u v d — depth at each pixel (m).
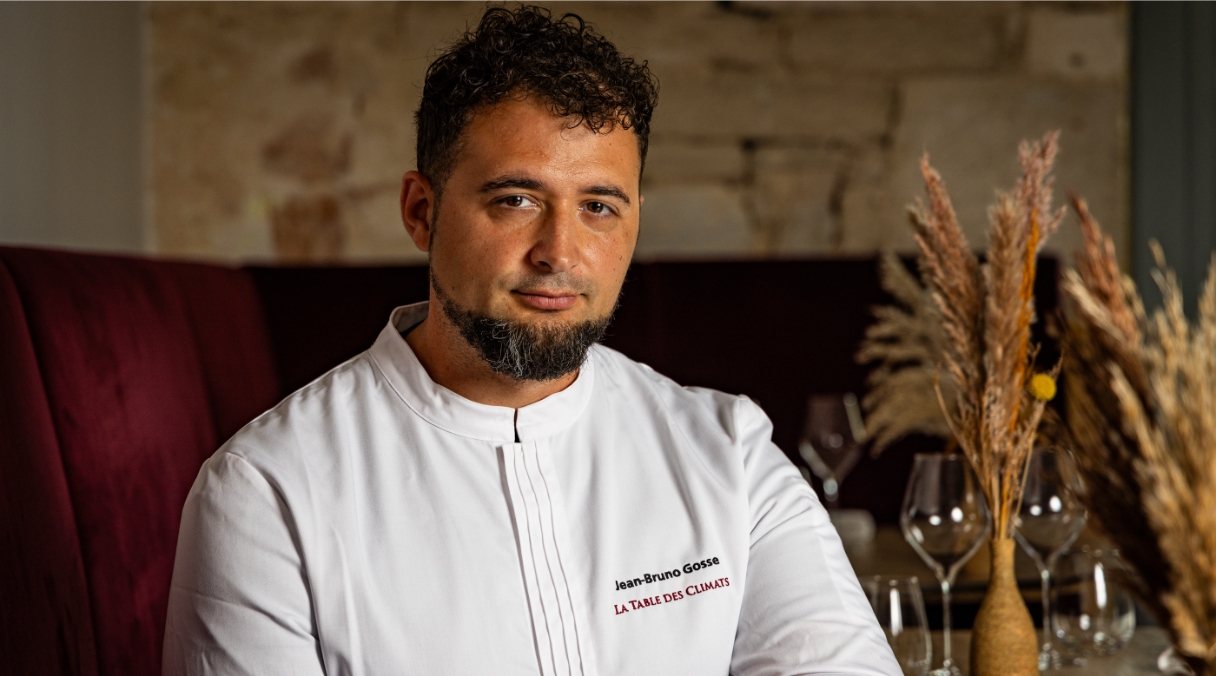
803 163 3.19
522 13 1.02
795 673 1.03
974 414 1.18
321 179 3.14
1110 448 0.76
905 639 1.20
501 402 1.09
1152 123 3.04
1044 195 1.13
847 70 3.18
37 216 2.10
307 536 0.98
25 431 1.29
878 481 2.58
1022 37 3.17
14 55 1.98
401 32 3.13
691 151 3.17
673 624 1.05
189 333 1.93
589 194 1.00
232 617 0.97
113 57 2.74
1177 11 2.93
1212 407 0.71
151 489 1.60
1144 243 3.07
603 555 1.06
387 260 3.16
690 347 2.62
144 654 1.51
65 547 1.33
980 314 1.16
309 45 3.12
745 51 3.17
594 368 1.18
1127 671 1.25
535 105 0.99
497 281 1.00
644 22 3.15
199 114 3.10
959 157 3.18
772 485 1.13
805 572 1.08
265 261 3.13
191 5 3.08
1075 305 0.79
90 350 1.48
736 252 3.19
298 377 2.49
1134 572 0.78
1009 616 1.18
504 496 1.06
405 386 1.09
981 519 1.28
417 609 1.00
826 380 2.62
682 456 1.13
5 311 1.31
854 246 3.20
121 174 2.80
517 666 1.01
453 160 1.01
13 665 1.16
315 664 0.98
